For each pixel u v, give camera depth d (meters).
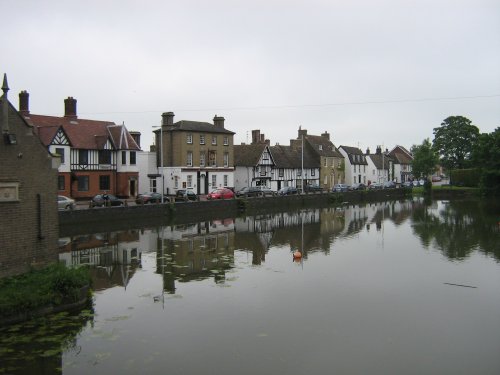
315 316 13.77
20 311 12.24
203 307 14.48
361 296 15.83
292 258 22.08
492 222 35.12
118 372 10.08
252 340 11.93
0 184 12.96
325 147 79.88
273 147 71.12
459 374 10.23
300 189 63.94
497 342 11.99
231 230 32.34
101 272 18.94
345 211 48.25
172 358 10.80
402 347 11.64
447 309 14.52
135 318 13.40
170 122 53.75
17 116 13.54
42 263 14.26
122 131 47.28
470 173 77.00
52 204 14.64
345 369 10.39
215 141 57.22
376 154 100.50
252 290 16.41
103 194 41.53
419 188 85.44
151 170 54.66
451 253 23.19
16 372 9.97
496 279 18.03
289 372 10.21
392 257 22.31
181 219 38.03
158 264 20.48
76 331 12.22
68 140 42.38
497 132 61.19
